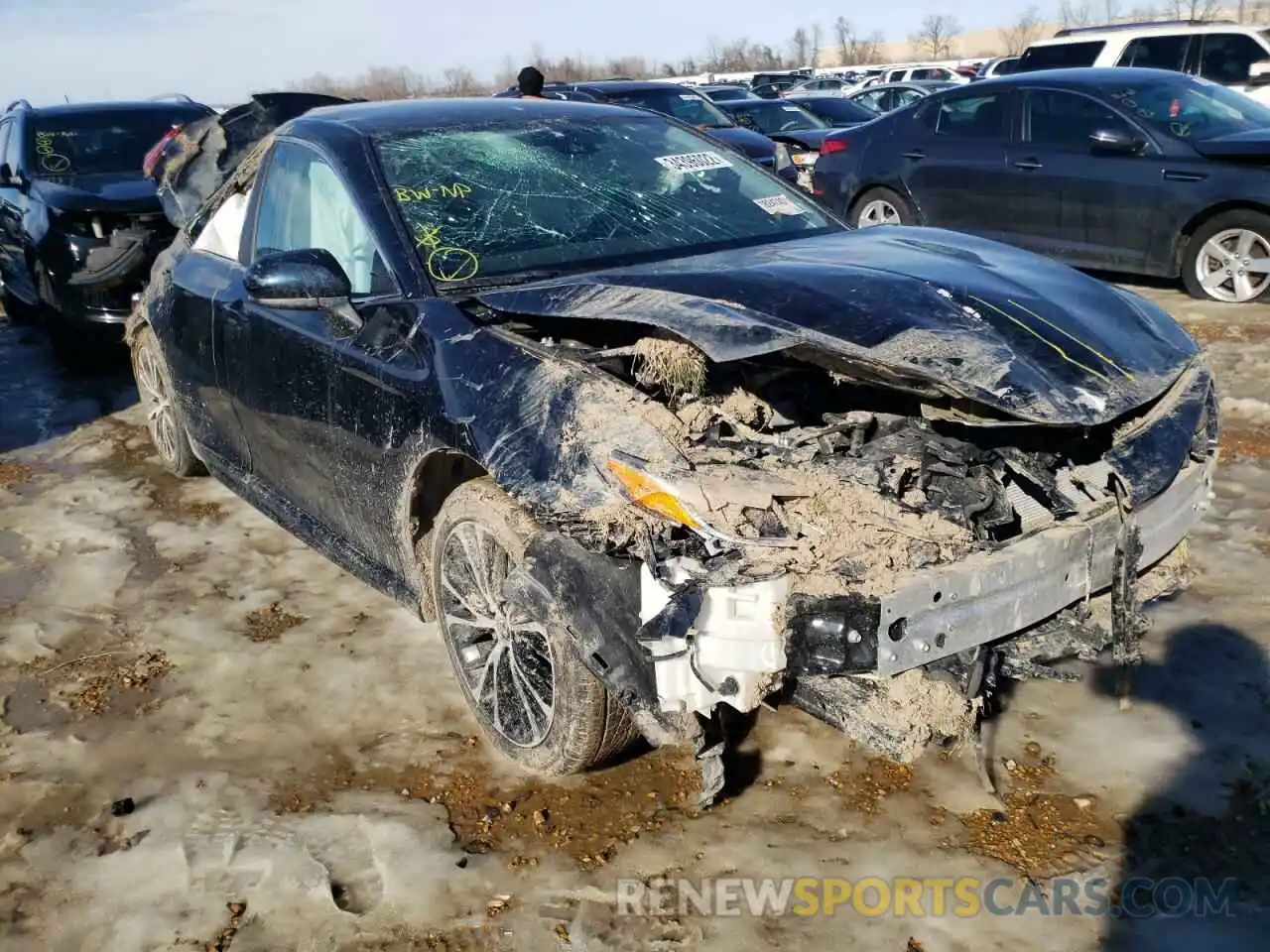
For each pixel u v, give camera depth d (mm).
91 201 6973
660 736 2445
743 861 2650
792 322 2670
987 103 8992
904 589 2340
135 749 3164
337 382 3324
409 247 3318
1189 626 3588
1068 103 8492
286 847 2732
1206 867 2600
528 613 2643
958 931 2430
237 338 3920
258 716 3303
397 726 3230
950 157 9156
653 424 2537
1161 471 2748
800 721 3182
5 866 2711
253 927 2490
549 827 2781
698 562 2324
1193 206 7754
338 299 3232
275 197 3963
